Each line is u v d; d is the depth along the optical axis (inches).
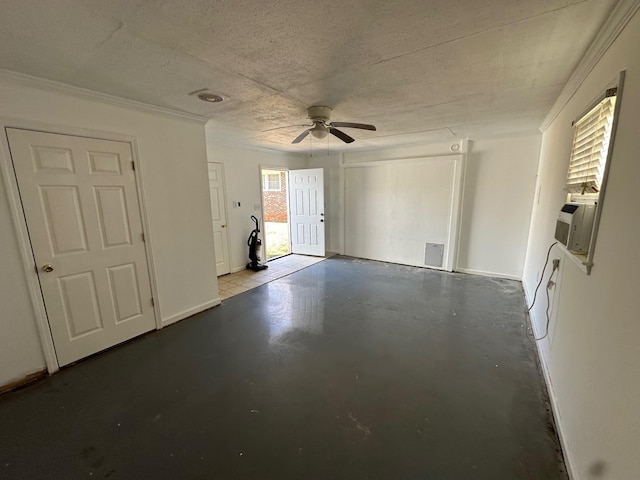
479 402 77.2
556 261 87.4
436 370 90.8
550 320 90.4
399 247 217.9
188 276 128.4
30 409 75.8
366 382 85.5
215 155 183.3
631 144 45.3
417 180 201.6
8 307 81.7
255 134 159.8
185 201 123.6
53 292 89.3
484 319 125.3
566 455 59.6
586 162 71.4
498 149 170.6
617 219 48.0
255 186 212.1
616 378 43.5
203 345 106.7
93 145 93.7
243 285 173.8
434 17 52.4
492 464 59.7
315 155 249.4
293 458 61.6
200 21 53.7
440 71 77.0
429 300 146.9
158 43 61.9
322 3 48.3
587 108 67.1
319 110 107.4
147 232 111.0
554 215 102.0
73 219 91.6
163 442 65.7
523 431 67.9
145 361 96.9
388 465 59.8
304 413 73.9
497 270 182.9
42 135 83.4
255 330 117.9
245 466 59.9
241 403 77.6
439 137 172.1
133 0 47.1
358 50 65.5
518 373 89.1
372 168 220.1
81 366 94.0
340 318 128.1
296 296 155.0
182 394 81.1
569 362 66.1
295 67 74.2
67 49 64.0
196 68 74.6
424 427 69.2
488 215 179.8
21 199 81.3
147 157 108.3
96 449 64.1
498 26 55.9
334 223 251.4
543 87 88.2
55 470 59.5
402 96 97.2
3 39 59.1
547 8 49.4
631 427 38.4
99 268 99.0
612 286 47.8
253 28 56.3
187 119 119.9
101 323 101.0
